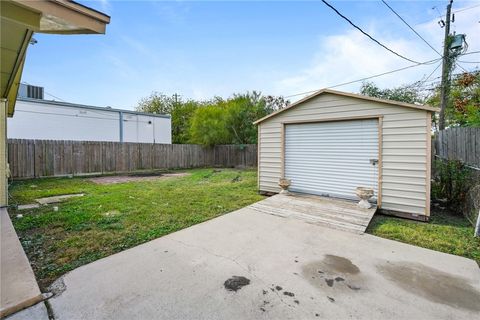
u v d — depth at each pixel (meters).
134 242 3.10
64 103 12.71
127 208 4.72
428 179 4.14
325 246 3.02
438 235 3.46
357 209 4.55
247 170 13.16
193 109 24.48
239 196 6.10
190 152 14.88
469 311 1.80
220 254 2.75
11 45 2.15
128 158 11.99
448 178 5.12
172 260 2.59
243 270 2.40
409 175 4.34
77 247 2.92
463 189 4.50
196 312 1.77
